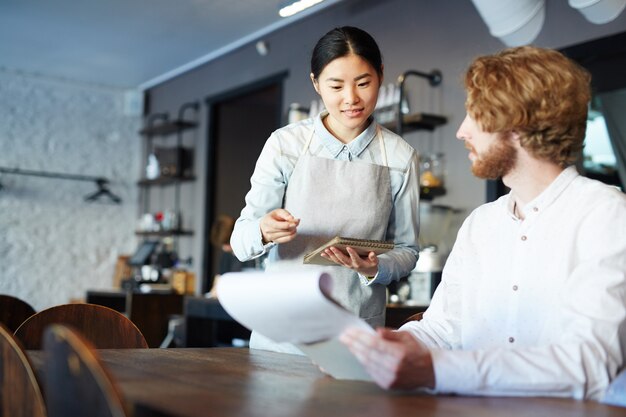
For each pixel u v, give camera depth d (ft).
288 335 3.87
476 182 13.53
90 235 23.99
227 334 17.35
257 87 19.29
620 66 12.43
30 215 23.02
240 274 3.91
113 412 2.74
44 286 23.08
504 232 4.60
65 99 23.85
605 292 3.86
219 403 3.32
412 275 12.84
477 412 3.27
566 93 4.07
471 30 13.83
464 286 4.75
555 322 4.19
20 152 22.93
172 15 17.63
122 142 24.75
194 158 21.97
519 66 4.12
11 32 19.12
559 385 3.66
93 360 2.83
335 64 6.22
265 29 18.62
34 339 5.81
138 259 22.03
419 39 14.93
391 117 14.87
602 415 3.26
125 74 23.26
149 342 17.19
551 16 12.53
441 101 14.34
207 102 21.34
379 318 6.71
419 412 3.24
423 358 3.57
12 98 22.91
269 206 6.73
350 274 6.49
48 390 3.28
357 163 6.67
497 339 4.49
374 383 4.09
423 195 13.94
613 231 4.03
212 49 20.44
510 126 4.10
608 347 3.76
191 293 20.94
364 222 6.64
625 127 12.87
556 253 4.26
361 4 16.37
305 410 3.23
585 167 13.51
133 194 24.76
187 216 22.11
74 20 18.10
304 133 6.84
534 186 4.41
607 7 11.27
